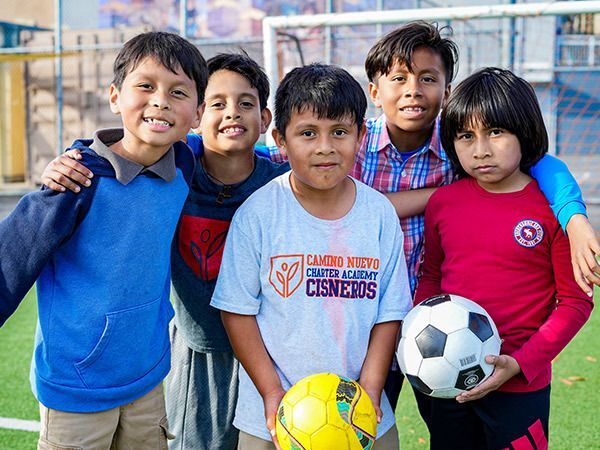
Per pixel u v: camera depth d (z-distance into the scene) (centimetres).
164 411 214
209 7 1187
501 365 191
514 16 429
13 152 1363
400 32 234
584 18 1061
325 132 186
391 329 198
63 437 193
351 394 175
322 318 189
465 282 207
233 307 193
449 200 217
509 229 202
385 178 251
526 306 201
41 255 181
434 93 234
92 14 1304
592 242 182
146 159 196
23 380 386
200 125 239
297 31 1061
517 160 203
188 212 232
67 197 183
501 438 202
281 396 185
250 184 235
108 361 192
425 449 297
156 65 191
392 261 200
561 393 358
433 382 190
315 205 195
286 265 190
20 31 1298
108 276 189
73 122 1302
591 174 1049
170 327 260
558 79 1070
